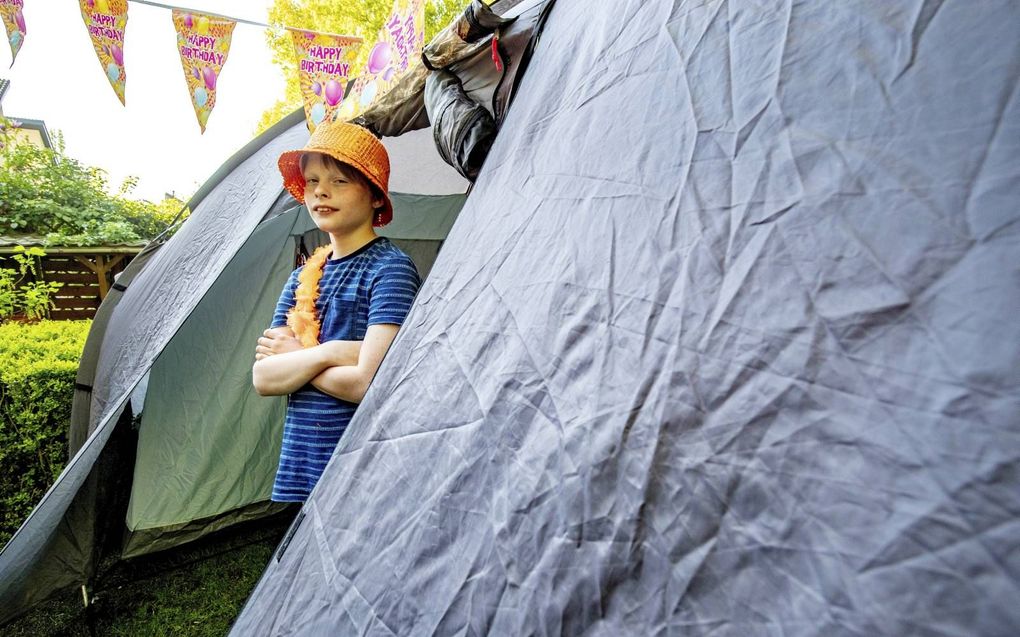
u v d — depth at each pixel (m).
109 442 2.12
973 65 0.40
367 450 0.75
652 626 0.42
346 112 1.54
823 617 0.35
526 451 0.54
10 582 1.65
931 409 0.34
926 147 0.40
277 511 2.62
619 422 0.48
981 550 0.31
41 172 7.64
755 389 0.42
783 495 0.39
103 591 2.17
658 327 0.49
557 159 0.71
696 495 0.42
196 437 2.32
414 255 2.71
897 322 0.37
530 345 0.59
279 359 1.19
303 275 1.33
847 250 0.41
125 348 2.02
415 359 0.77
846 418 0.38
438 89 1.30
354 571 0.65
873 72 0.45
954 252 0.36
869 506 0.35
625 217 0.57
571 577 0.46
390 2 8.60
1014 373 0.32
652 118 0.60
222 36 1.70
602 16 0.80
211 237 1.89
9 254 5.94
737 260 0.46
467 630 0.52
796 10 0.53
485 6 1.14
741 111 0.52
